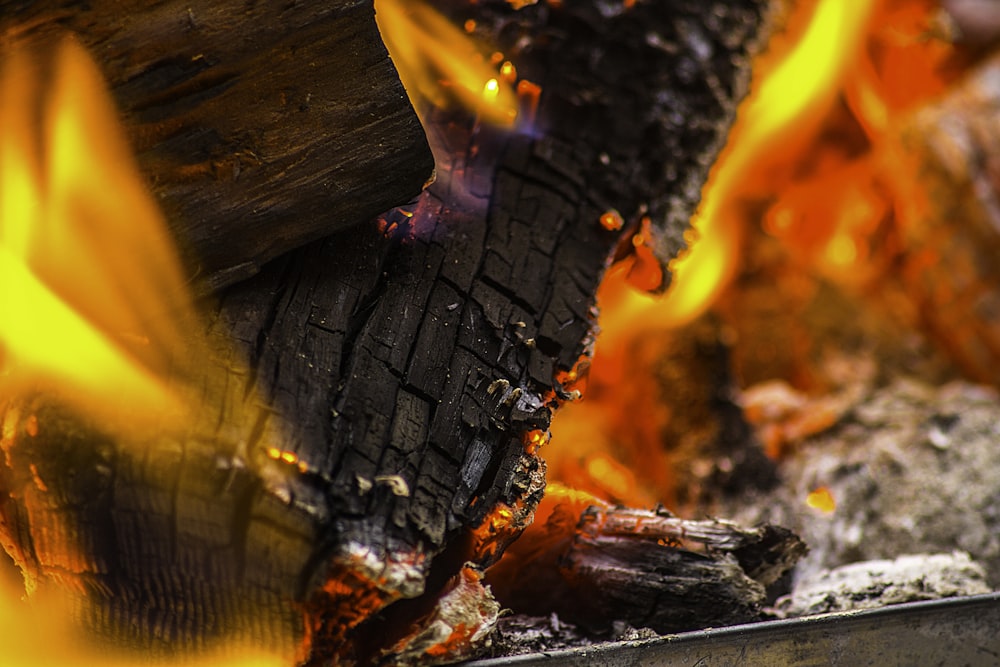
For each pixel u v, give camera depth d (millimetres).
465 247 778
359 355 743
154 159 736
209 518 713
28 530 734
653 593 771
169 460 714
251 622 722
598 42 854
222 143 739
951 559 819
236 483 711
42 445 722
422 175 757
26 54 722
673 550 776
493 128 819
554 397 764
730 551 778
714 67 875
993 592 782
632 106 844
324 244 767
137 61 728
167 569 721
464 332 758
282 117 741
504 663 733
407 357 747
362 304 756
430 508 725
